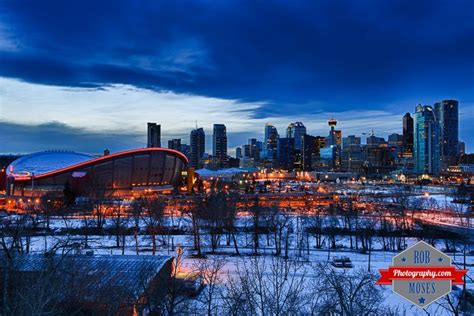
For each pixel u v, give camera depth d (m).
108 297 37.09
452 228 113.69
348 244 104.56
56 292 28.73
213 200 120.38
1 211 146.50
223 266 75.38
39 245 91.44
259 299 41.41
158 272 47.84
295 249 96.44
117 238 96.94
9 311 24.95
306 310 40.16
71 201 165.62
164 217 132.50
